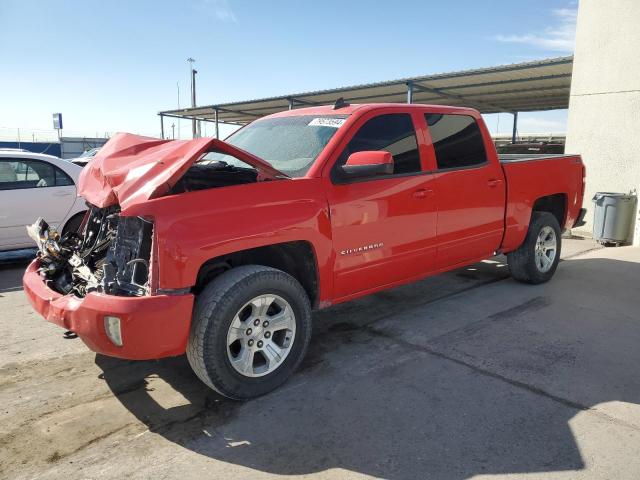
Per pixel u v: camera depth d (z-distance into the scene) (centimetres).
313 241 354
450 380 356
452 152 469
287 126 446
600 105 893
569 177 604
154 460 274
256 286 320
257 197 329
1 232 707
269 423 307
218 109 2648
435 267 462
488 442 283
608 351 402
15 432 302
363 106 418
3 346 437
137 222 329
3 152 728
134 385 361
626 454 271
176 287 294
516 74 1469
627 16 843
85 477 260
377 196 394
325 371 374
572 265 693
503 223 521
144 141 402
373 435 293
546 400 327
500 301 530
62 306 310
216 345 308
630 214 823
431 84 1703
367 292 411
